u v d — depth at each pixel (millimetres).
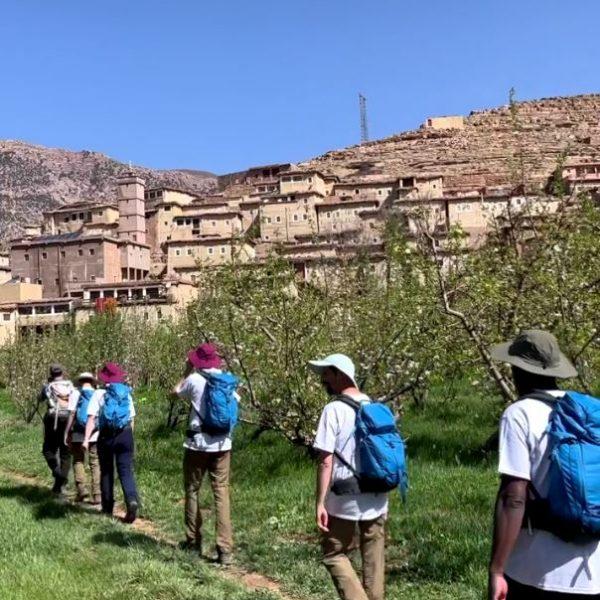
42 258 94500
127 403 9695
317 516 5023
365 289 13789
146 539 8078
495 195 73500
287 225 93125
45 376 22859
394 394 11484
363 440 4984
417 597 6207
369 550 5133
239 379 11906
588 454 3098
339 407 5113
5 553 6938
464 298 10891
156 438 15648
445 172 117438
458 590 6203
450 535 7469
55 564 6605
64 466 11578
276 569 7250
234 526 8953
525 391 3570
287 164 131375
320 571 7090
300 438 11859
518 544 3258
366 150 157375
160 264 98312
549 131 136625
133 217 104250
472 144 141500
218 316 12625
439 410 15539
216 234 95312
